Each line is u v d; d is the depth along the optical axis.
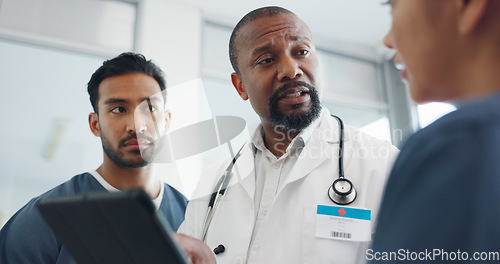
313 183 1.05
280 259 0.96
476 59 0.35
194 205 1.19
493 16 0.33
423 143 0.34
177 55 3.01
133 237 0.46
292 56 1.11
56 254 1.17
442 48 0.36
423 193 0.32
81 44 2.84
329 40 3.61
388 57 3.73
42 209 0.51
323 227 0.95
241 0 3.11
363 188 1.00
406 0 0.39
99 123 1.33
